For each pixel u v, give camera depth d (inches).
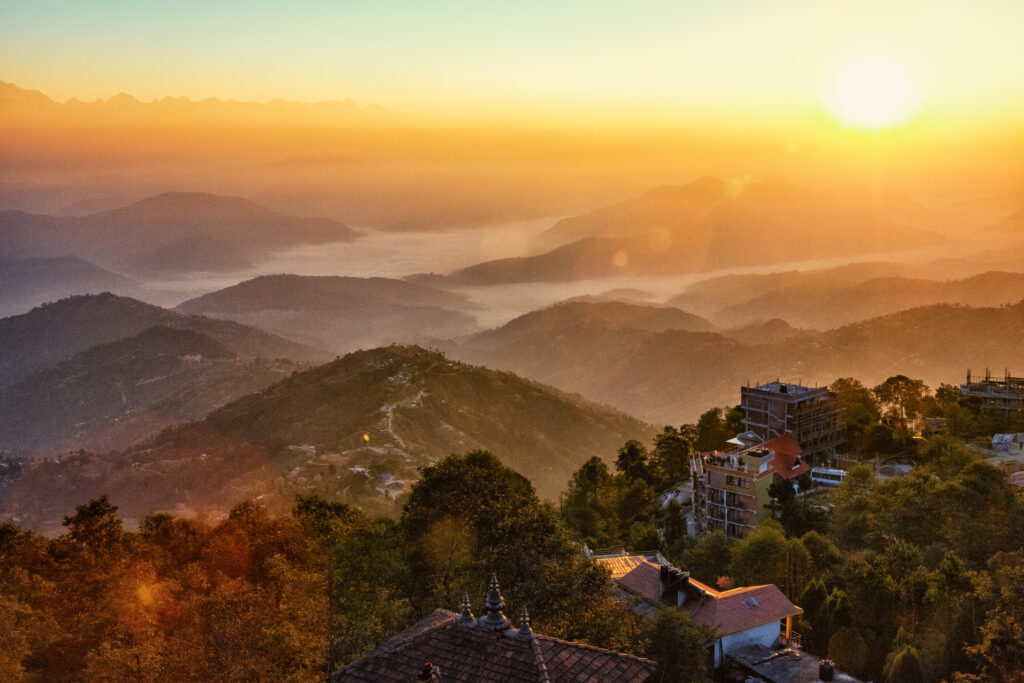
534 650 891.4
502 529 1871.3
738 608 1895.9
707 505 3614.7
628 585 1999.3
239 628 1504.7
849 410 4699.8
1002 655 1450.5
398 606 1738.4
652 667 923.4
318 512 2231.8
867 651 1887.3
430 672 862.5
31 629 1674.5
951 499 2578.7
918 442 4446.4
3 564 2043.6
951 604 1905.8
